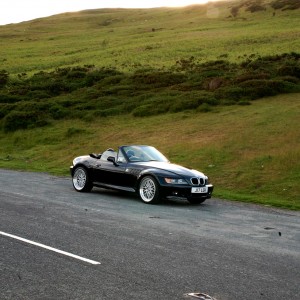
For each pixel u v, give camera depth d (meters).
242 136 24.00
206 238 8.05
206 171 19.20
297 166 17.97
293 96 35.88
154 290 5.19
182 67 53.22
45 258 6.36
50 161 24.91
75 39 106.50
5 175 18.31
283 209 12.84
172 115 33.22
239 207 12.59
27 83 52.44
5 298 4.82
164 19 141.00
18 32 133.88
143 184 12.37
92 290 5.13
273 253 7.14
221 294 5.14
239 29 89.56
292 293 5.26
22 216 9.38
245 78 40.97
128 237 7.85
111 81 48.41
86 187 13.88
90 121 34.59
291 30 78.06
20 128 34.34
